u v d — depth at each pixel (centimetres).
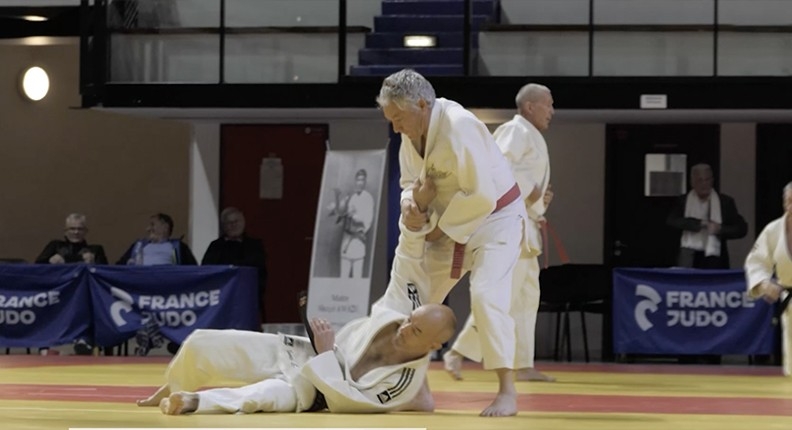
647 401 1622
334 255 3022
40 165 4122
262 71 3122
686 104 2944
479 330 1309
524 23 3084
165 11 3138
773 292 2197
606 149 3334
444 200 1338
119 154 4181
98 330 2920
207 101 3077
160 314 2903
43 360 2627
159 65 3138
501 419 1251
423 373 1284
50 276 2939
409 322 1262
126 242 4178
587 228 3347
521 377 2059
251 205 3425
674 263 3300
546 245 2036
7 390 1698
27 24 3522
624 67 3012
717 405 1565
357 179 3042
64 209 4150
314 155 3403
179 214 4184
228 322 2884
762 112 3011
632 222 3334
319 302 3011
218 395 1227
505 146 1989
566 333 3014
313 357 1266
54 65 4119
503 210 1341
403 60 3109
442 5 3188
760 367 2675
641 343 2802
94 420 1155
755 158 3284
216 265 3045
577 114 3109
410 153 1330
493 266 1318
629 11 3025
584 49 3025
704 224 2966
